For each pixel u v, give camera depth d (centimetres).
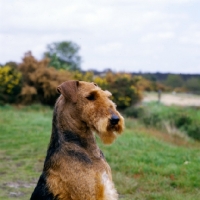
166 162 991
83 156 400
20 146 1198
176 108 2508
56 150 412
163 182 805
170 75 4459
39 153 1105
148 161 1003
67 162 398
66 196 398
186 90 4231
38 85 2420
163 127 1812
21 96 2391
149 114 2027
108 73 2577
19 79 2388
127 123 1827
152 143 1335
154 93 3844
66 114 412
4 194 744
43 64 2555
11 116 1841
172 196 702
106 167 414
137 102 2461
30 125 1584
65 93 408
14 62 2589
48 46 4028
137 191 761
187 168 909
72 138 408
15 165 977
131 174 882
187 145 1518
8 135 1361
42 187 414
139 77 2578
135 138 1393
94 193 388
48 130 1484
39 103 2405
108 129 398
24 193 754
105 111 397
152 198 712
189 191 760
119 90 2406
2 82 2361
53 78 2453
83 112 403
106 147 1162
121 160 997
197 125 1847
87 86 416
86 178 391
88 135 413
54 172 406
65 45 4053
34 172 914
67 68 3459
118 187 770
